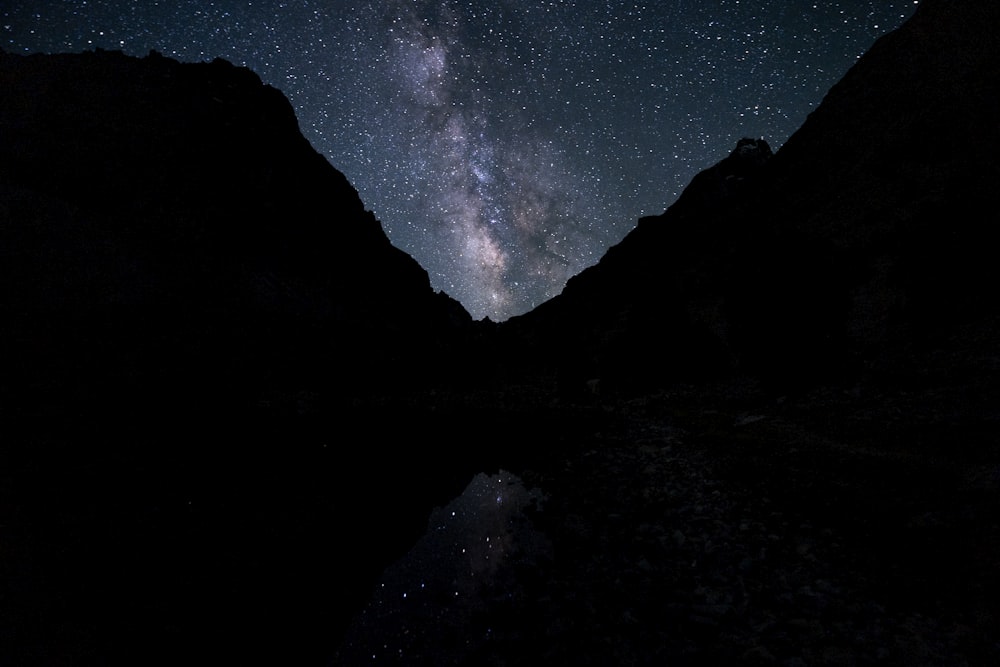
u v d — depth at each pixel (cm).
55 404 1562
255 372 2547
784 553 631
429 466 1348
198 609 577
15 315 2241
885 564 575
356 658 494
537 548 764
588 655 466
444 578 680
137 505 870
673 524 785
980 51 2775
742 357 2180
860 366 1597
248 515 884
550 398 2698
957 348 1404
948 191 2191
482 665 468
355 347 3497
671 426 1591
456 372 4231
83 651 476
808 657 431
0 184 2842
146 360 2248
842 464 890
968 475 708
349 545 803
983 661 404
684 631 495
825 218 2894
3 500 819
